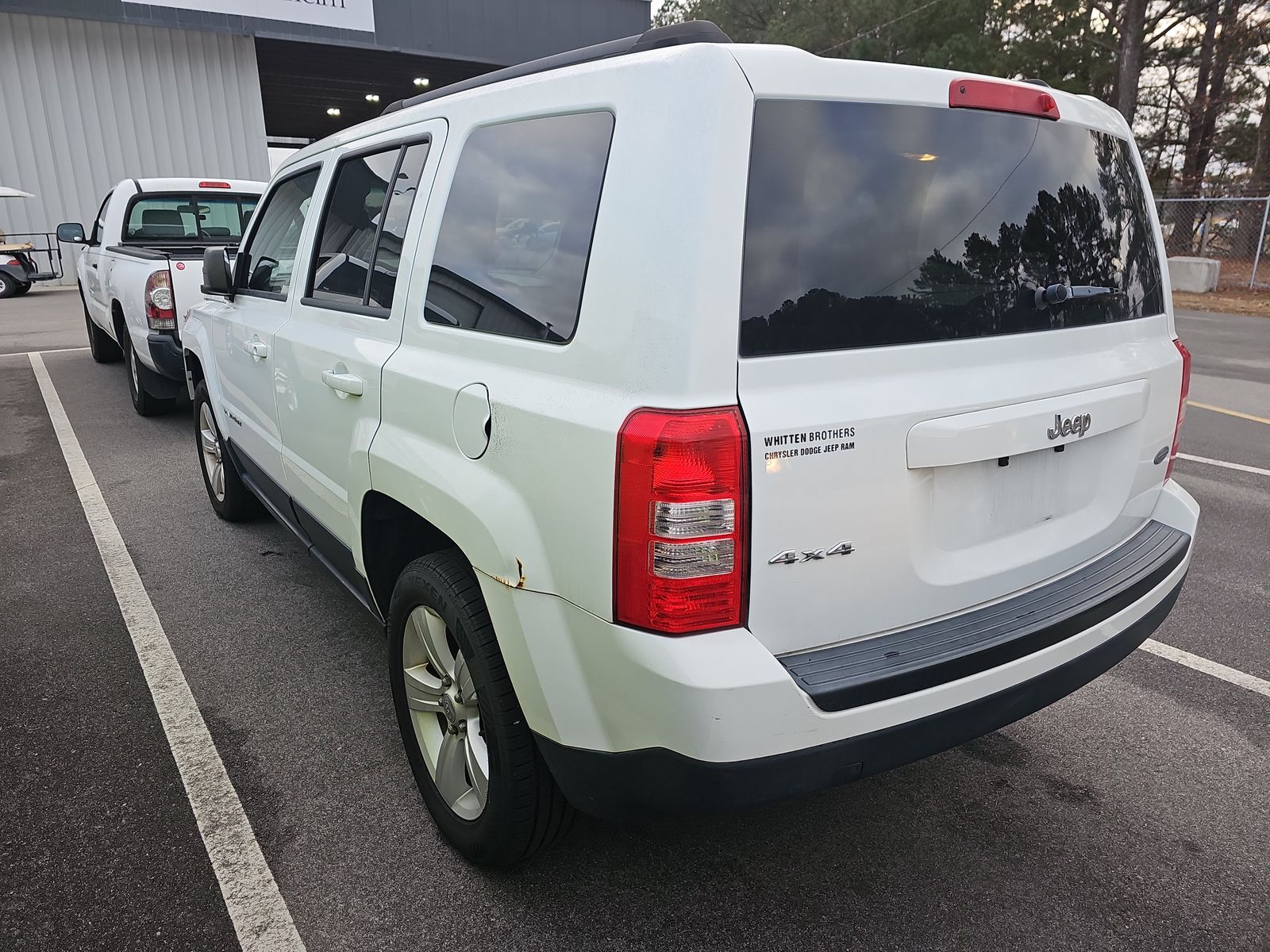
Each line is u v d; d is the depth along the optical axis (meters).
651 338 1.65
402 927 2.15
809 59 1.76
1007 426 1.97
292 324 3.19
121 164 20.47
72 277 20.78
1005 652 1.94
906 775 2.79
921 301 1.88
